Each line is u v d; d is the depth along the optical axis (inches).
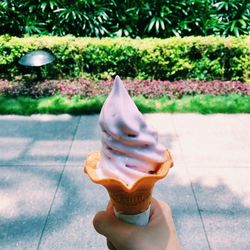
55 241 21.0
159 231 10.3
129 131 9.7
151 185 9.7
